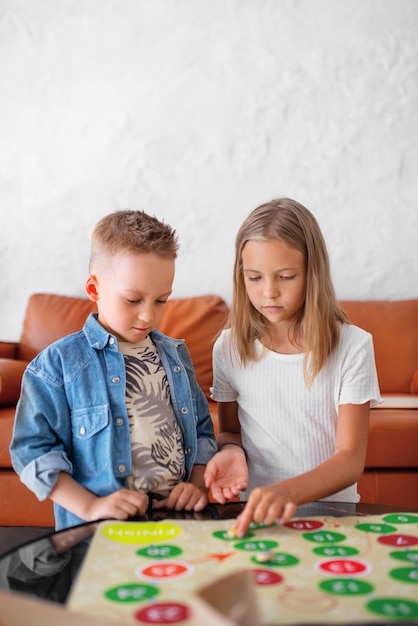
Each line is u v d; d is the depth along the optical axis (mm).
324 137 2756
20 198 2818
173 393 1217
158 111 2783
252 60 2760
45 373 1125
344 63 2750
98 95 2795
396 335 2482
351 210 2758
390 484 1950
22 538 1826
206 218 2779
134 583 706
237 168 2771
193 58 2773
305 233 1219
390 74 2744
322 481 1025
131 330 1143
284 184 2766
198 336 2477
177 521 948
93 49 2795
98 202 2801
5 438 1961
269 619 618
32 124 2812
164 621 607
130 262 1110
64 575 741
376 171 2756
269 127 2762
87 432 1113
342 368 1259
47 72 2805
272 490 943
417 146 2748
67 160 2805
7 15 2805
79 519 1085
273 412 1310
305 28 2754
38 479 1033
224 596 574
